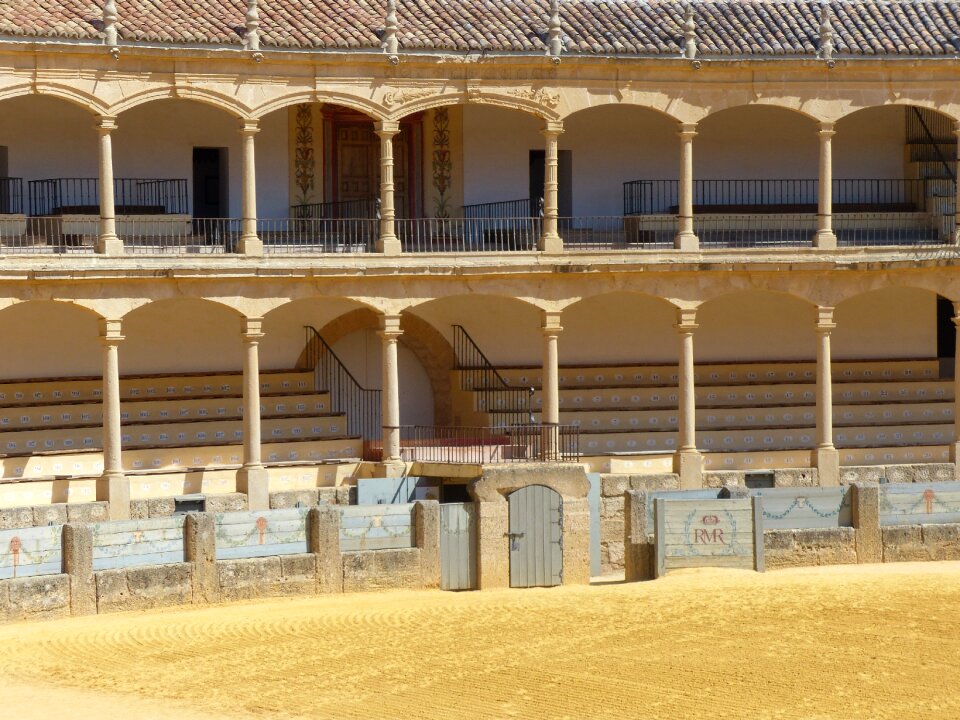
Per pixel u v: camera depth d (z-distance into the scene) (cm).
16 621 3644
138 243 4912
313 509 4047
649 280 4969
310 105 5222
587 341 5397
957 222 5141
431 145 5319
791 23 5172
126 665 3241
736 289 5009
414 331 5253
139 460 4700
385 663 3247
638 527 4256
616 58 4928
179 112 5094
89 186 4984
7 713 2908
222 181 5159
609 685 3053
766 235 5359
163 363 5025
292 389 5103
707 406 5328
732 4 5250
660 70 4975
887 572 4134
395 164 5319
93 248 4703
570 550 4309
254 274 4656
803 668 3152
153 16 4662
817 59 5019
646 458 4953
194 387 5019
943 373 5847
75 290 4500
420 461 4772
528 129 5400
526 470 4269
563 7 5119
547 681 3091
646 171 5484
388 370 4794
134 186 5041
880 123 5581
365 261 4781
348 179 5291
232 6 4816
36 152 4925
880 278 5084
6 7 4516
